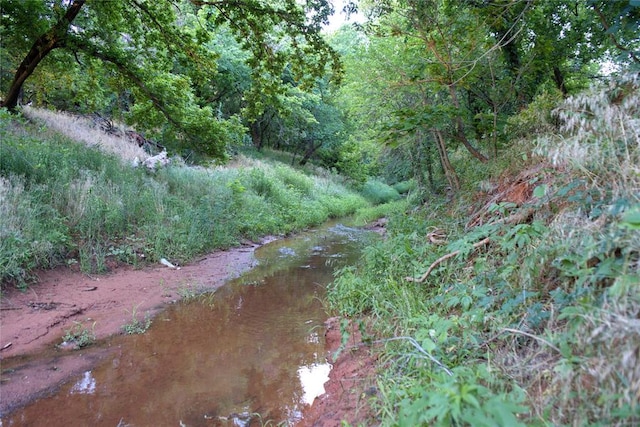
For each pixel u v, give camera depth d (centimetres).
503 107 843
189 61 1156
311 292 615
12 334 406
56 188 706
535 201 401
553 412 183
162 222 821
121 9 1055
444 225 637
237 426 291
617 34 559
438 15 731
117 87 1233
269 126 2628
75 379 347
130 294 556
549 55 782
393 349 321
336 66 983
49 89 1559
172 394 330
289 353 409
